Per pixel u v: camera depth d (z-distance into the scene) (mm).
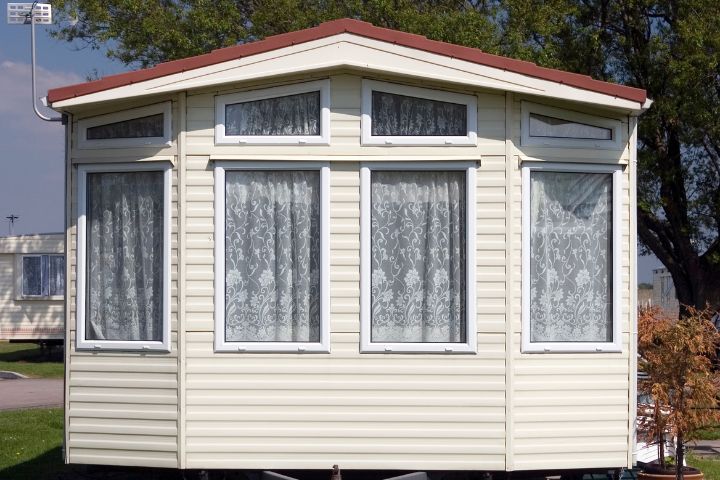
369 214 7871
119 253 8117
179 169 7871
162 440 7879
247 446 7832
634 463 8023
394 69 7742
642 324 9500
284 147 7867
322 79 7879
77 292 8125
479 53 7758
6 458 11234
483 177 7859
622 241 8086
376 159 7844
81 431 8094
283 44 7797
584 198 8086
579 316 8031
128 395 7984
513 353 7820
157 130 7988
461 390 7812
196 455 7820
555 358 7934
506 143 7852
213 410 7836
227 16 21547
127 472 8672
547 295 7992
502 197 7844
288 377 7844
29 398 17859
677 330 9211
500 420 7793
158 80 7785
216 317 7840
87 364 8102
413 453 7805
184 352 7832
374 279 7887
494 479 8164
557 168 7965
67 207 8188
